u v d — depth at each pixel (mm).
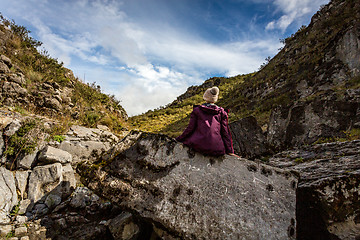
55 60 12516
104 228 3250
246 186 2396
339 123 5266
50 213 3754
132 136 2893
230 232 2168
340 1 16531
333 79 10141
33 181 4051
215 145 2406
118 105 16719
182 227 2246
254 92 17375
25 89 7750
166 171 2557
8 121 4645
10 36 10359
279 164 3641
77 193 4012
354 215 2174
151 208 2400
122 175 2656
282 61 18516
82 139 6617
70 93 10992
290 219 2246
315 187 2291
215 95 2605
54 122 6848
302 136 5738
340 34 11602
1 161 4121
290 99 12062
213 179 2443
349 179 2262
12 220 3385
